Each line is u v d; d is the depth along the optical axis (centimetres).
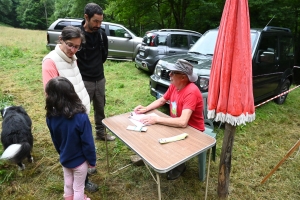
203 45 437
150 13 1298
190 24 1183
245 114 163
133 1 1152
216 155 286
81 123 145
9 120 230
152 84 396
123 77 647
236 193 226
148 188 228
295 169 266
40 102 446
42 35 1969
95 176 242
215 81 166
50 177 239
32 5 4556
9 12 4928
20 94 480
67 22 794
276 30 434
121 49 812
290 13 883
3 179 231
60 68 176
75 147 153
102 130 300
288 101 530
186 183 236
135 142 167
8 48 1033
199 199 215
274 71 429
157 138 174
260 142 326
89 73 241
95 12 210
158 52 612
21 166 244
